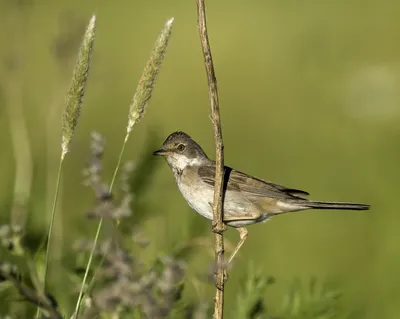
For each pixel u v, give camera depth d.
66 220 11.79
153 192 7.93
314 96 26.92
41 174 9.91
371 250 14.03
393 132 23.22
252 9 36.84
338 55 30.78
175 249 7.15
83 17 10.50
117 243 4.99
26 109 17.11
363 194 17.27
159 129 8.16
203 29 5.95
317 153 21.00
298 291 7.62
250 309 7.17
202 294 6.36
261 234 14.93
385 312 11.08
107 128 20.92
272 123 24.17
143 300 4.59
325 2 38.25
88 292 5.35
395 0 38.34
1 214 8.05
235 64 29.88
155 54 5.77
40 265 5.73
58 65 10.40
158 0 36.84
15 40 11.34
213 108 6.25
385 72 27.72
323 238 14.73
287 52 30.92
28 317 6.75
